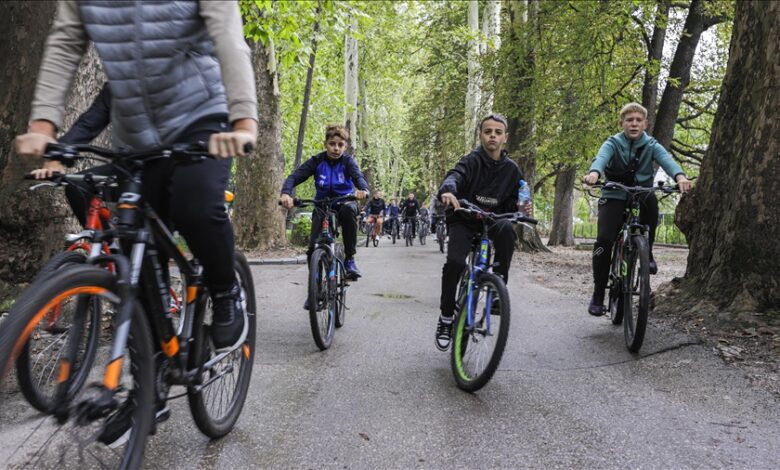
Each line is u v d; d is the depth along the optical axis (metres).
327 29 17.11
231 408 3.21
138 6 2.30
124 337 2.10
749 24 5.80
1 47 5.31
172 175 2.42
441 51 26.08
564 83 16.19
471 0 22.45
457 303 4.56
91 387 2.04
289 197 5.64
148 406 2.24
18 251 5.04
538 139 17.44
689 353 4.73
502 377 4.32
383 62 31.67
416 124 30.33
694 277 6.11
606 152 5.60
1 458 2.04
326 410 3.60
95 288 2.05
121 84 2.37
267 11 10.95
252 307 3.41
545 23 16.69
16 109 5.20
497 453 3.01
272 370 4.44
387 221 30.23
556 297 8.21
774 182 5.25
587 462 2.91
